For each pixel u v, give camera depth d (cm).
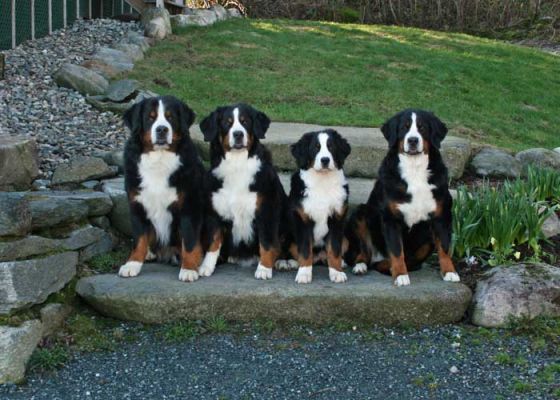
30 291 350
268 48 874
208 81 700
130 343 355
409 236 398
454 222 417
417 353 346
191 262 390
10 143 435
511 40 1290
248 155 394
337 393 318
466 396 315
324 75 771
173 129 385
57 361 338
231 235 409
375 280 391
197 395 317
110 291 370
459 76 816
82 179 460
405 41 997
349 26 1088
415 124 383
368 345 353
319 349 349
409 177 385
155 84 678
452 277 387
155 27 864
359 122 605
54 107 584
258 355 344
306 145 391
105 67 689
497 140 612
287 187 464
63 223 400
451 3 1330
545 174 470
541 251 419
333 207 389
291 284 379
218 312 368
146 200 393
